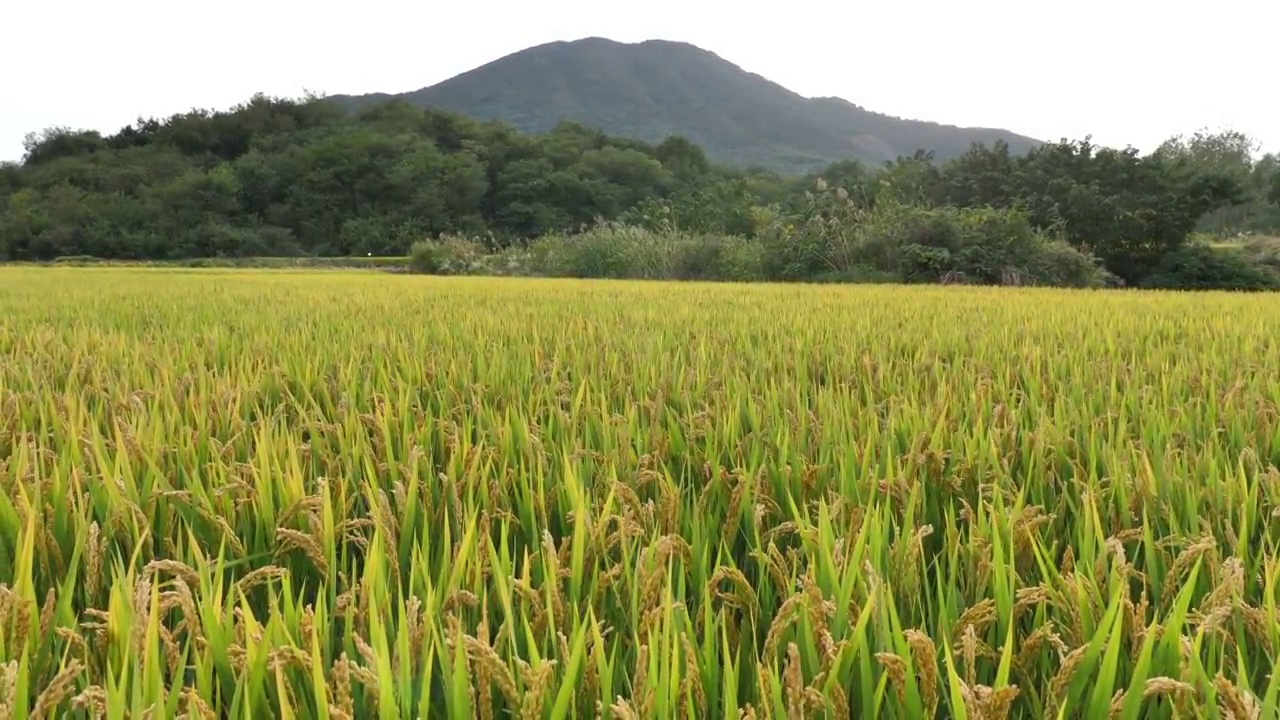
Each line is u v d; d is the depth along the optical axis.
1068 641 1.42
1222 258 30.92
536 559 1.72
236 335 5.57
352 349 4.62
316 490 2.22
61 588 1.53
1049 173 33.28
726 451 2.56
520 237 83.12
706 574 1.67
